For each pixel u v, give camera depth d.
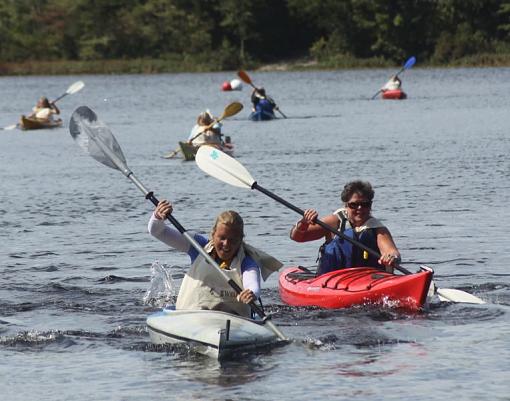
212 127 58.09
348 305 22.12
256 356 18.33
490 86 136.88
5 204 40.69
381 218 35.12
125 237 32.59
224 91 142.00
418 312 21.66
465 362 17.78
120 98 130.12
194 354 18.56
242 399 16.00
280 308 22.48
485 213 35.66
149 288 25.00
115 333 20.28
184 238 19.69
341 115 92.12
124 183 47.06
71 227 34.81
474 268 26.72
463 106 99.88
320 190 42.34
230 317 18.98
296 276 24.38
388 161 53.12
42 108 86.62
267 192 23.92
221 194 42.28
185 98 126.69
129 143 69.00
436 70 192.50
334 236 23.89
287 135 72.12
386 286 21.97
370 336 19.75
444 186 42.94
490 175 46.28
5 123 93.50
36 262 28.59
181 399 16.06
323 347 18.94
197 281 19.53
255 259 19.48
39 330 20.56
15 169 54.03
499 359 17.91
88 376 17.36
